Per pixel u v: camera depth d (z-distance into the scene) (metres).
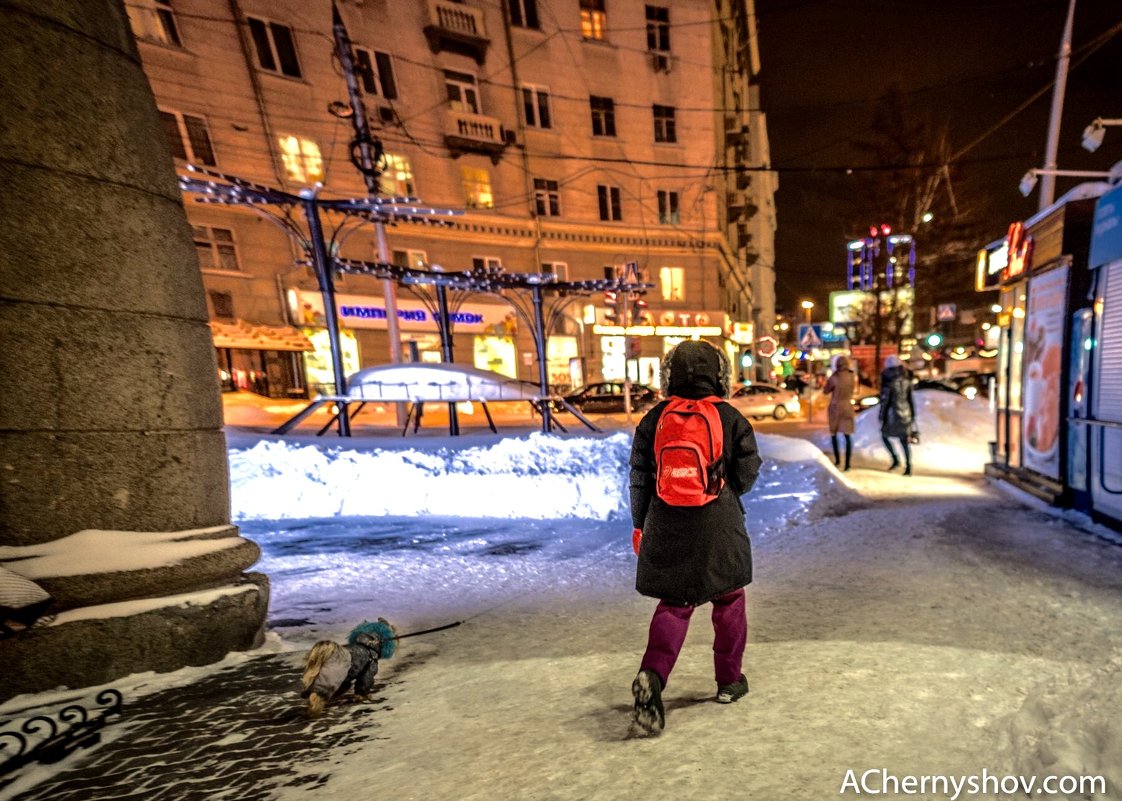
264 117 21.41
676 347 2.47
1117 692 2.00
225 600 3.18
